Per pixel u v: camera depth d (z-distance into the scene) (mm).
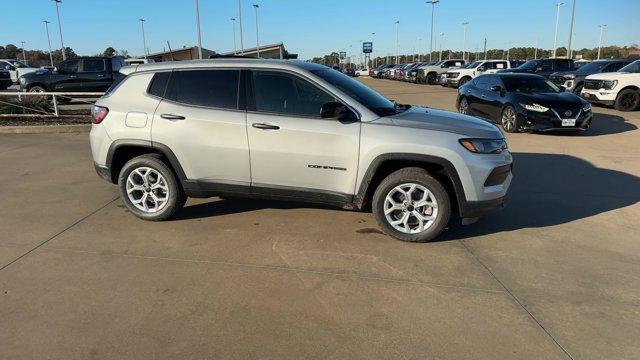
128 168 5133
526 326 3266
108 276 3951
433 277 3959
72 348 3010
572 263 4234
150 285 3803
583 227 5109
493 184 4551
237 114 4762
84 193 6238
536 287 3803
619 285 3840
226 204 5781
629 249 4539
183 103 4934
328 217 5352
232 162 4824
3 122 11828
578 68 20234
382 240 4715
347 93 4668
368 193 4730
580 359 2922
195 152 4871
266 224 5137
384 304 3537
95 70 16906
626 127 11977
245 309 3461
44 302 3541
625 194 6301
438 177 4625
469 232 4953
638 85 15039
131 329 3211
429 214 4590
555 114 10414
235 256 4344
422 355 2955
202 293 3684
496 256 4367
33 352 2969
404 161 4543
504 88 11703
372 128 4488
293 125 4609
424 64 39344
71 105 16625
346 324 3281
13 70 25422
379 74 52125
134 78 5145
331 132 4535
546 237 4828
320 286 3801
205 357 2930
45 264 4164
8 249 4473
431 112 5109
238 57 5312
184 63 5027
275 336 3143
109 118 5082
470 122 4773
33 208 5641
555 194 6305
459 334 3172
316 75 4684
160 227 5055
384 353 2975
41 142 9750
